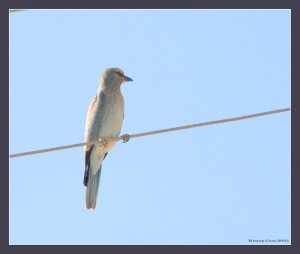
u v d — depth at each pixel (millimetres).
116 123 15977
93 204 15828
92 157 15852
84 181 15953
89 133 15797
